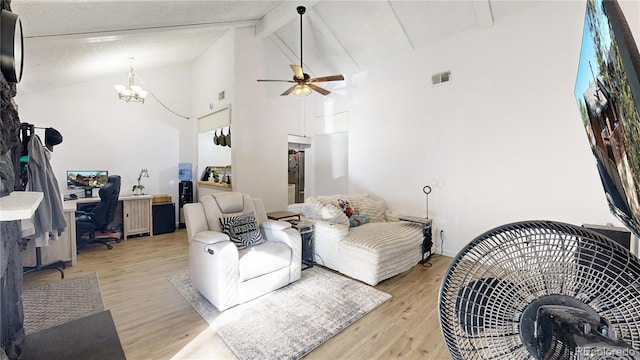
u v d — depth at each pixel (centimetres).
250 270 242
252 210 306
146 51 420
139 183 512
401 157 436
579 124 285
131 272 313
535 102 311
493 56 341
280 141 507
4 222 109
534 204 313
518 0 309
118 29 316
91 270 318
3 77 106
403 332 204
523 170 320
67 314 224
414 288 279
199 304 239
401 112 435
